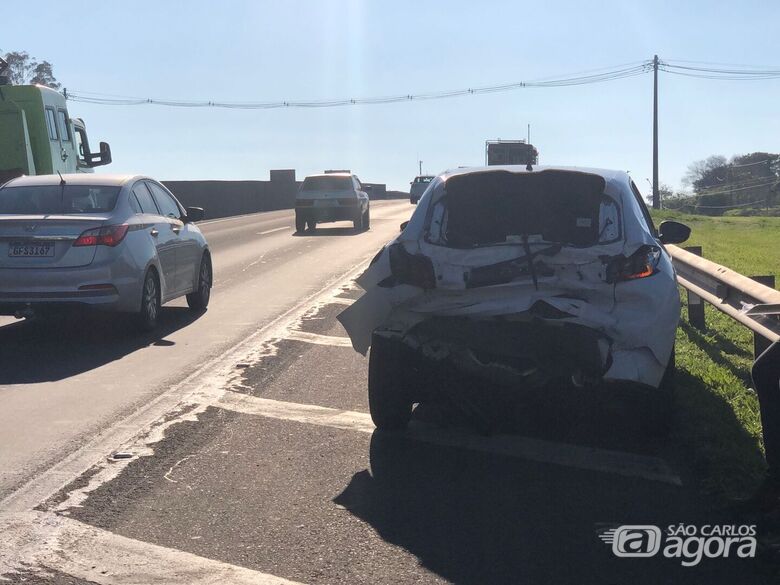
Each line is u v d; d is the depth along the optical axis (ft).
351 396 25.52
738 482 18.06
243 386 26.66
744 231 123.24
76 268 32.63
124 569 14.39
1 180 63.26
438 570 14.42
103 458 19.94
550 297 19.43
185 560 14.74
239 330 36.45
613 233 20.26
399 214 149.79
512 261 19.63
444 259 20.03
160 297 36.86
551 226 21.80
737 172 386.93
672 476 18.94
